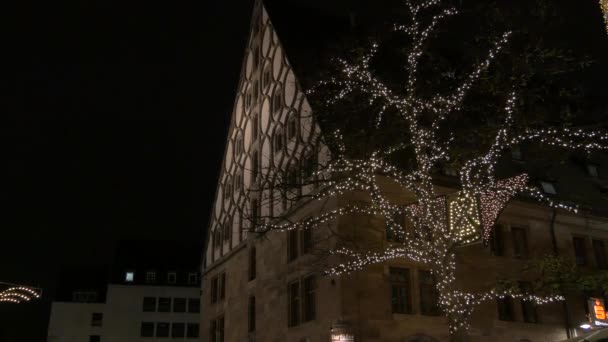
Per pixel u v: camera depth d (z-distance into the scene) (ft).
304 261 92.12
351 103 66.44
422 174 59.26
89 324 219.82
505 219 98.22
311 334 87.25
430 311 87.20
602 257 106.32
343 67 67.21
